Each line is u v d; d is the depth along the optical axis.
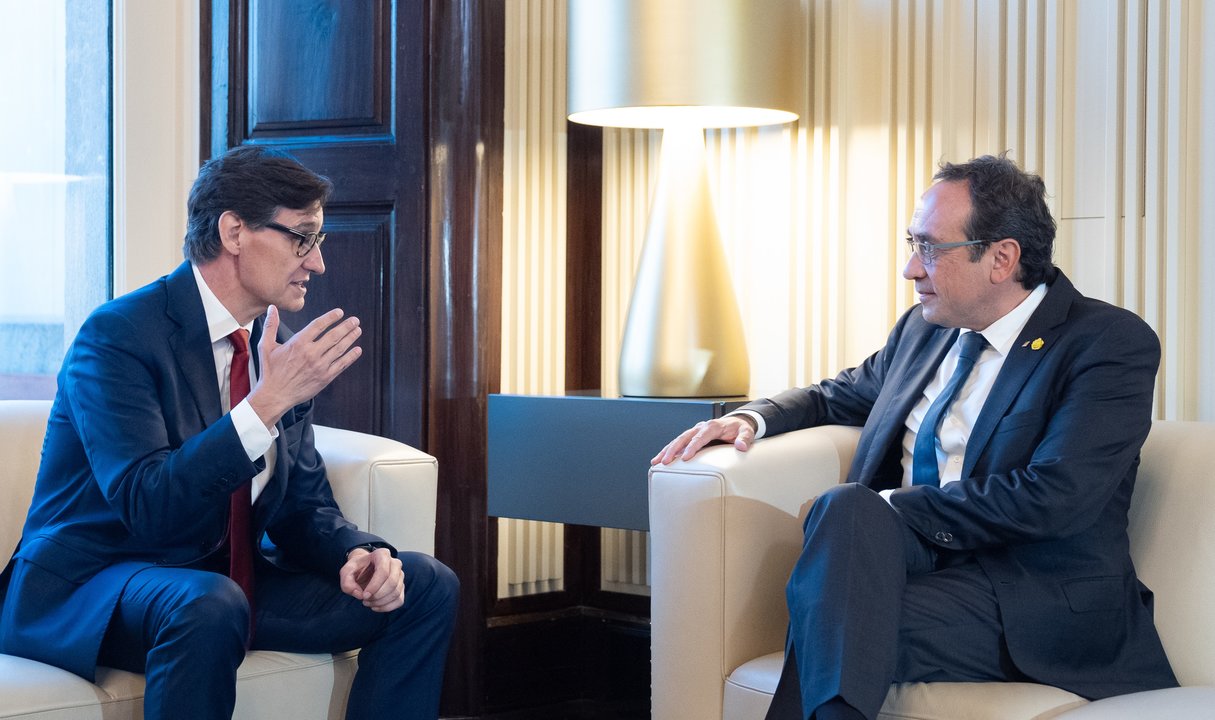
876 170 2.95
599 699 3.38
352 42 3.12
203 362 2.04
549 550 3.34
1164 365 2.54
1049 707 1.82
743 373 2.86
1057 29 2.66
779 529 2.17
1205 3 2.47
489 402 2.93
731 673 2.08
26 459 2.31
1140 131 2.57
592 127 3.37
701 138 2.91
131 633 1.87
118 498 1.88
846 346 3.00
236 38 3.26
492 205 3.10
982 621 1.97
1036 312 2.20
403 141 3.05
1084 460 2.01
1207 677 2.01
